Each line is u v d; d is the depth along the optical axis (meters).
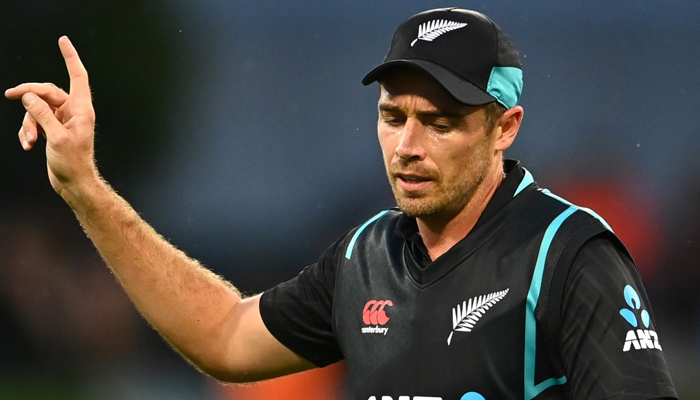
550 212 8.39
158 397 32.00
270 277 35.34
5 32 34.34
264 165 36.16
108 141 35.34
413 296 8.56
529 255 8.14
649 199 34.69
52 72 34.69
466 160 8.25
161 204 35.66
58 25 34.75
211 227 35.66
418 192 8.23
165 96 35.81
